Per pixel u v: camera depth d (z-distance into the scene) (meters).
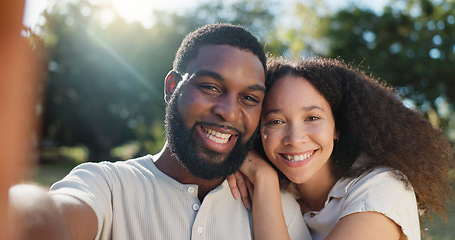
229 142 1.84
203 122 1.78
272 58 2.54
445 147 2.45
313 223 2.31
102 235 1.65
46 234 0.83
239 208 1.96
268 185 2.04
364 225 1.96
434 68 12.19
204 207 1.80
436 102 12.41
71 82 21.75
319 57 2.57
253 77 1.84
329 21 13.62
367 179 2.14
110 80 21.98
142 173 1.85
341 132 2.36
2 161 0.44
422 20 12.95
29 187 0.95
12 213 0.79
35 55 0.50
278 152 2.17
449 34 12.54
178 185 1.81
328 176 2.34
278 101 2.12
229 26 1.93
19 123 0.45
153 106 22.77
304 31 14.23
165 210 1.76
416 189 2.27
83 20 21.78
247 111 1.85
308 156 2.15
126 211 1.73
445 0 12.71
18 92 0.45
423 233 2.61
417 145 2.31
